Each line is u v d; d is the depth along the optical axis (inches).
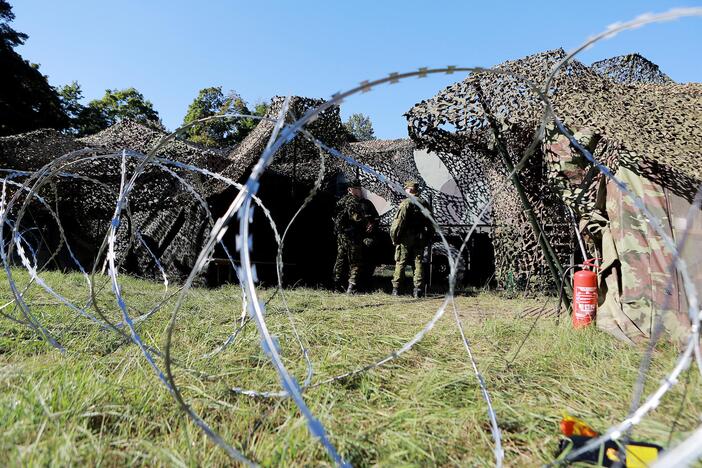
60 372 102.7
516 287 295.6
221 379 108.2
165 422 83.4
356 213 332.2
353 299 285.0
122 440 75.2
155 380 101.7
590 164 185.8
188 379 106.5
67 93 1434.5
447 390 106.0
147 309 201.8
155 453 70.7
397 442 79.7
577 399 104.7
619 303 173.9
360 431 84.4
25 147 361.1
